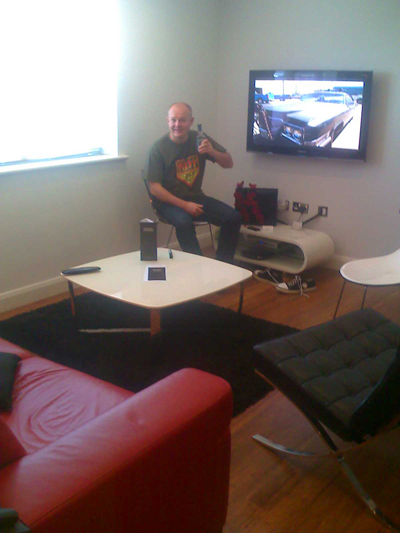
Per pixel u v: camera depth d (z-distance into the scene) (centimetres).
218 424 137
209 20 422
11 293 323
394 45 353
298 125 396
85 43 340
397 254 303
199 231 470
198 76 426
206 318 306
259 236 410
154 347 246
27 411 156
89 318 303
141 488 116
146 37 371
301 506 170
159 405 130
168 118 360
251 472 185
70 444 114
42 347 266
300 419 217
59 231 345
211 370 248
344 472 174
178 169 374
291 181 427
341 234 410
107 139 372
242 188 415
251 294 354
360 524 163
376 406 147
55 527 98
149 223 288
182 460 127
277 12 400
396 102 361
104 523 109
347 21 369
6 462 108
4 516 88
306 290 361
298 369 181
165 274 272
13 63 302
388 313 326
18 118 312
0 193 304
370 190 387
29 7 303
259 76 402
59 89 332
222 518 154
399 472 187
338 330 209
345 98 370
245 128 441
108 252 385
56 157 340
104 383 172
